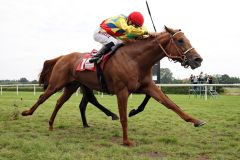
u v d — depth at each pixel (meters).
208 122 6.76
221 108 9.69
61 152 4.12
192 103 11.62
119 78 4.71
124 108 4.69
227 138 5.14
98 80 5.11
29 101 12.05
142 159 3.85
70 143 4.68
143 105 5.10
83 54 5.64
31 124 6.29
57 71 5.74
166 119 7.16
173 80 27.72
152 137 5.18
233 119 7.16
